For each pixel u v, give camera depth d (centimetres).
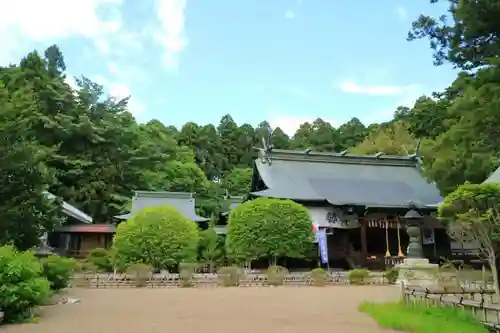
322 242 2948
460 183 2544
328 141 8025
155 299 1522
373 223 3319
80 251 3706
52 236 3719
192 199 4203
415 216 2155
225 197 5847
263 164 3684
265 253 2603
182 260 2447
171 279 2102
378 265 3158
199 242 2853
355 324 980
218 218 4462
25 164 1480
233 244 2670
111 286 2003
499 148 2053
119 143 4947
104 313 1155
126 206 4394
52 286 1568
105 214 4503
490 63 1867
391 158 4025
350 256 3228
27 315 1041
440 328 848
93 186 4481
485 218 1036
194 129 7550
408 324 904
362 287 2027
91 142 4697
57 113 4675
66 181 4525
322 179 3650
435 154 2820
